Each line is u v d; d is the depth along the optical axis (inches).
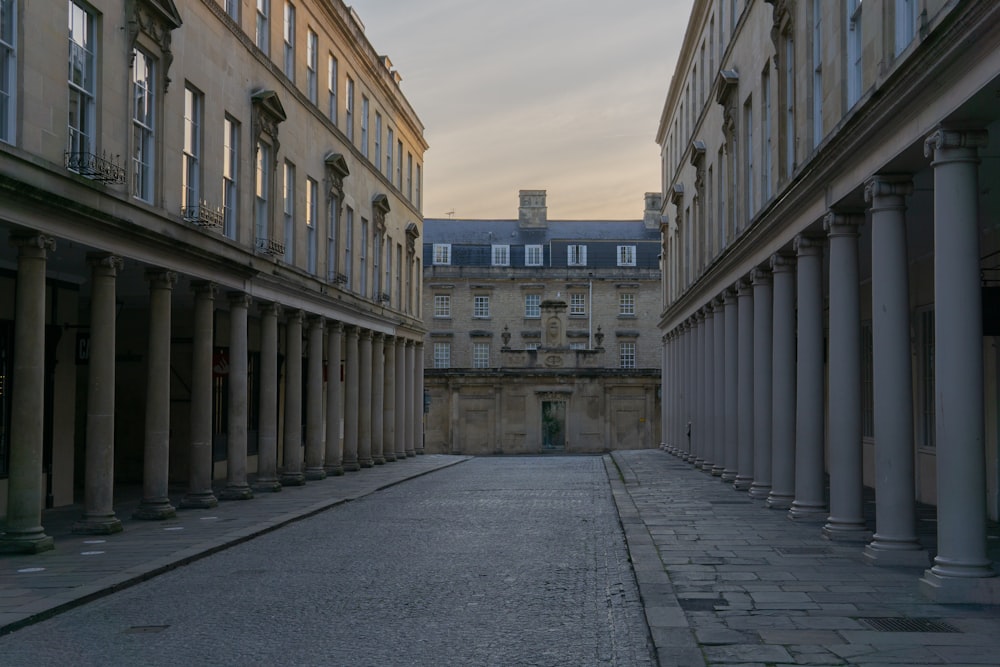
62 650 343.0
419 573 498.0
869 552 503.2
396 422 1784.0
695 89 1508.4
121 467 1142.3
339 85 1358.3
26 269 571.8
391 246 1706.4
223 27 901.8
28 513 565.3
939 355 415.5
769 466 855.7
